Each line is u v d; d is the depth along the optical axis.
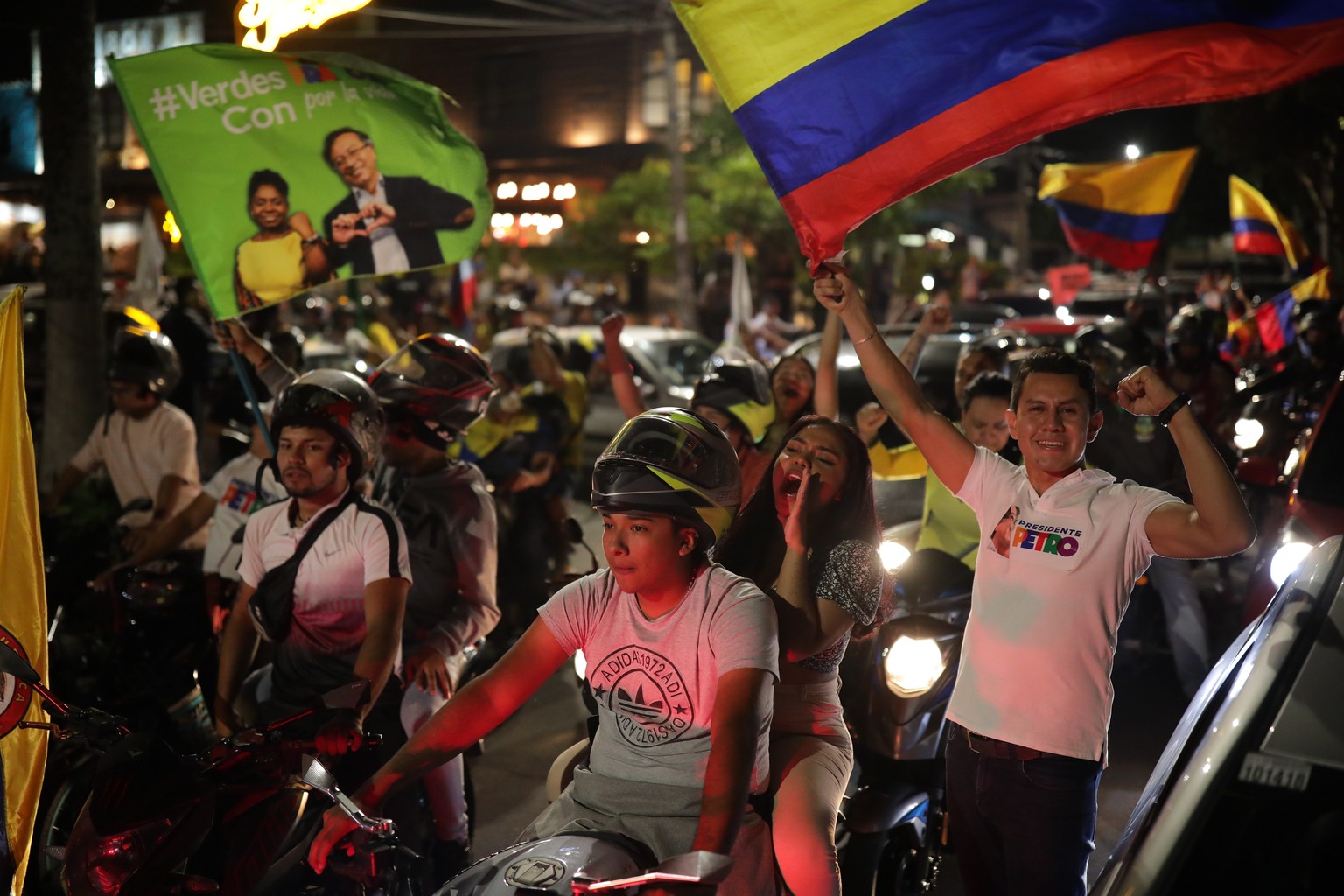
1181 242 43.88
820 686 3.51
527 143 30.48
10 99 31.91
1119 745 6.25
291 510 3.98
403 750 3.08
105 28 30.84
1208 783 2.47
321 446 3.84
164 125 4.62
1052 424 3.29
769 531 3.70
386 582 3.82
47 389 9.90
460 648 4.34
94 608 5.68
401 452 4.48
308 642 3.95
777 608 3.40
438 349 4.47
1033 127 3.64
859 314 3.64
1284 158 29.59
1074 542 3.25
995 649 3.33
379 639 3.76
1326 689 2.59
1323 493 5.63
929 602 4.68
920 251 30.91
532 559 8.03
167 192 4.63
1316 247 34.25
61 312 9.81
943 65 3.64
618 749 2.98
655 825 2.88
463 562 4.46
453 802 4.34
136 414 6.03
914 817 4.33
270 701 4.05
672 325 24.09
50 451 9.87
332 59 4.84
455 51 30.77
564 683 7.34
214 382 12.78
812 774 3.29
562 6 29.14
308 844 3.28
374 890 3.37
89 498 6.53
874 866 4.17
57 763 4.55
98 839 2.91
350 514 3.89
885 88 3.68
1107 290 22.75
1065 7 3.58
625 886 2.47
